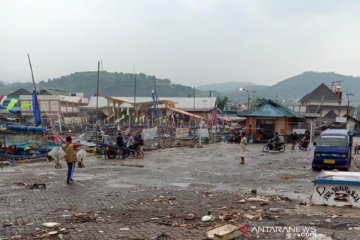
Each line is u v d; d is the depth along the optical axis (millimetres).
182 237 8344
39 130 38562
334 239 8086
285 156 30453
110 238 8344
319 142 22438
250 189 15375
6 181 16734
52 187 15266
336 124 73250
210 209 11422
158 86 196125
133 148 29125
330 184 11805
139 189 15047
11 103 51375
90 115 75062
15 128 39438
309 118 69188
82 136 35500
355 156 30109
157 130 40438
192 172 20578
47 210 11195
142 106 52312
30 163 24953
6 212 10906
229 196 13633
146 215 10602
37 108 29609
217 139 50625
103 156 29125
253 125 49344
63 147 16375
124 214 10688
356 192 11531
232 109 99750
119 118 53594
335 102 99062
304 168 22703
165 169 21828
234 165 24047
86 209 11391
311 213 10820
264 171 21203
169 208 11562
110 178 18031
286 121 48688
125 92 187375
